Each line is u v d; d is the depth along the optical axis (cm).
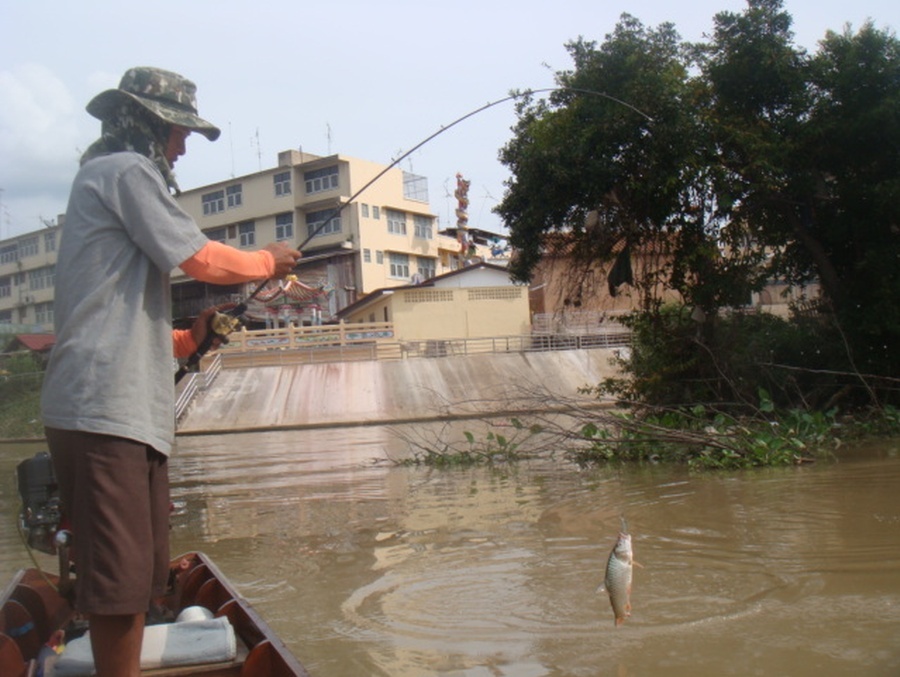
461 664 442
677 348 1542
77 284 279
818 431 1278
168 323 293
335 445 2097
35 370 2653
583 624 498
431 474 1287
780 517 774
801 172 1506
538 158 1422
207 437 2753
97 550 270
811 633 462
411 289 4369
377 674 433
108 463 271
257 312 4350
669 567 614
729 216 1516
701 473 1095
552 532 766
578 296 1630
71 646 333
